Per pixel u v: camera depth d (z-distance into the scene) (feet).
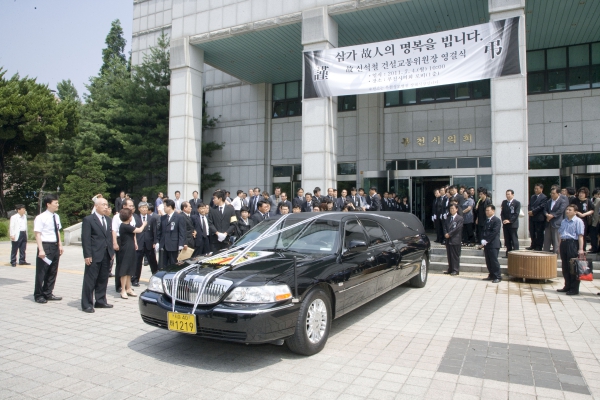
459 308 22.94
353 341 17.48
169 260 28.84
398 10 44.47
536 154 52.13
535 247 35.37
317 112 45.52
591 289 27.81
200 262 17.38
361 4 43.60
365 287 19.66
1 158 82.38
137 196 73.00
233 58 58.54
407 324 19.93
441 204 42.04
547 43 51.21
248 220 33.14
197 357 15.76
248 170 69.56
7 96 75.61
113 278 33.32
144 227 29.66
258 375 14.06
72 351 16.47
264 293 14.47
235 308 14.23
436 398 12.30
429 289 27.99
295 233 20.10
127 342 17.53
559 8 42.50
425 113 57.62
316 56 45.47
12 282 31.40
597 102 49.75
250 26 49.70
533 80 53.11
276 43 53.31
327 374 14.10
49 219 24.77
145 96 71.36
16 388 13.14
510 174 37.55
